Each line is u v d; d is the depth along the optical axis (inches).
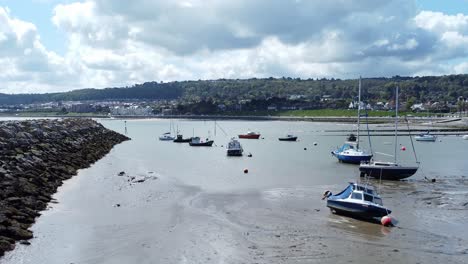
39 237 964.6
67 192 1425.9
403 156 2861.7
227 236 1024.9
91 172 1878.7
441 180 1850.4
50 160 1834.4
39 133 2249.0
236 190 1562.5
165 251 918.4
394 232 1079.0
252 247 952.9
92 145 2866.6
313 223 1146.7
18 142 1839.3
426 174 2022.6
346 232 1071.6
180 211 1237.7
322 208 1307.8
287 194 1503.4
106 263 847.7
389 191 1600.6
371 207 1173.1
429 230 1096.8
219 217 1187.9
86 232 1020.5
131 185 1594.5
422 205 1365.7
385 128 5944.9
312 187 1642.5
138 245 949.8
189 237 1011.3
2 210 1016.2
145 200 1360.7
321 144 3873.0
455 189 1641.2
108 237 994.1
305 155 2901.1
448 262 880.3
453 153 3063.5
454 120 6924.2
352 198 1227.9
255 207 1307.8
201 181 1744.6
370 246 970.7
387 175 1855.3
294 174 1988.2
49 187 1424.7
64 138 2556.6
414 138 4451.3
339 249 948.6
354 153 2439.7
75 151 2341.3
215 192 1517.0
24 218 1046.4
